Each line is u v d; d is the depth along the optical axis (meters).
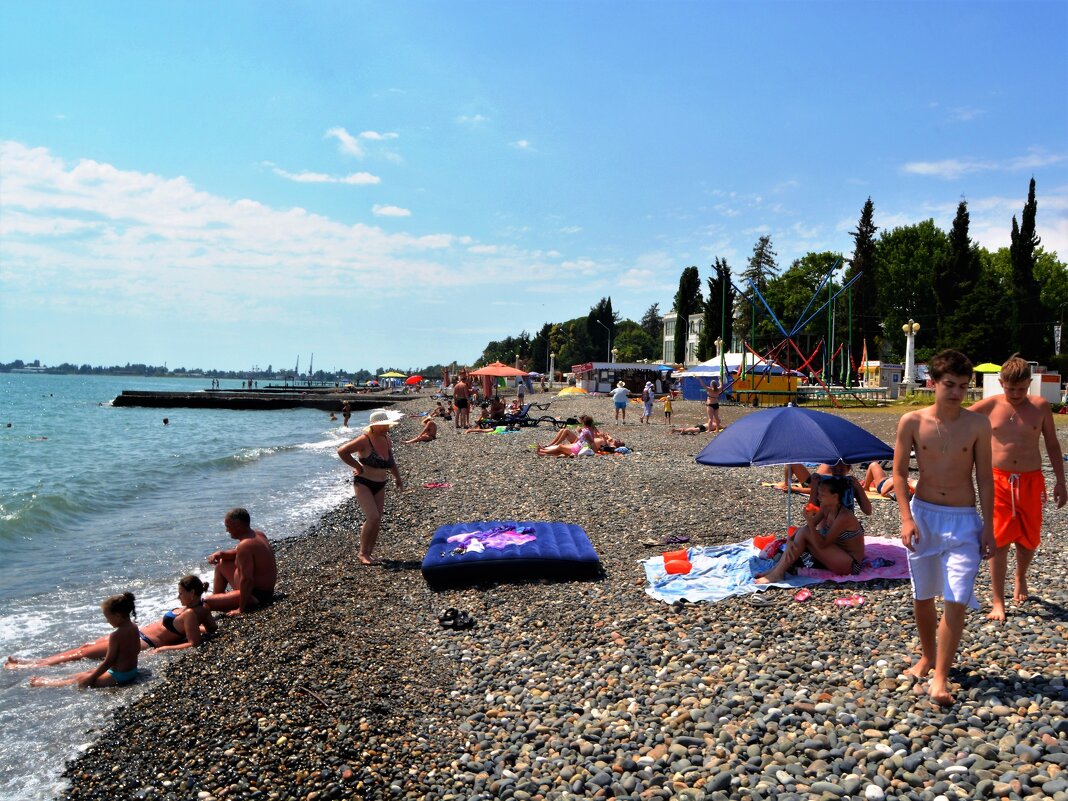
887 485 12.30
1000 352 61.03
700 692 5.26
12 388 158.00
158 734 5.23
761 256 84.56
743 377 41.81
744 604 6.98
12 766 4.96
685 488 14.12
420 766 4.67
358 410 69.31
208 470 23.17
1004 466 6.01
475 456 21.39
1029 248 62.16
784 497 13.04
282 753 4.82
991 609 6.27
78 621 8.31
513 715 5.28
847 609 6.62
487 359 180.50
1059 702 4.49
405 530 12.20
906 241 76.62
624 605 7.34
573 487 14.85
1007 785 3.72
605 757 4.55
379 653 6.62
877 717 4.58
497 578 8.51
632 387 64.69
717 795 3.97
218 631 7.62
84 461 26.70
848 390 41.28
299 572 9.97
